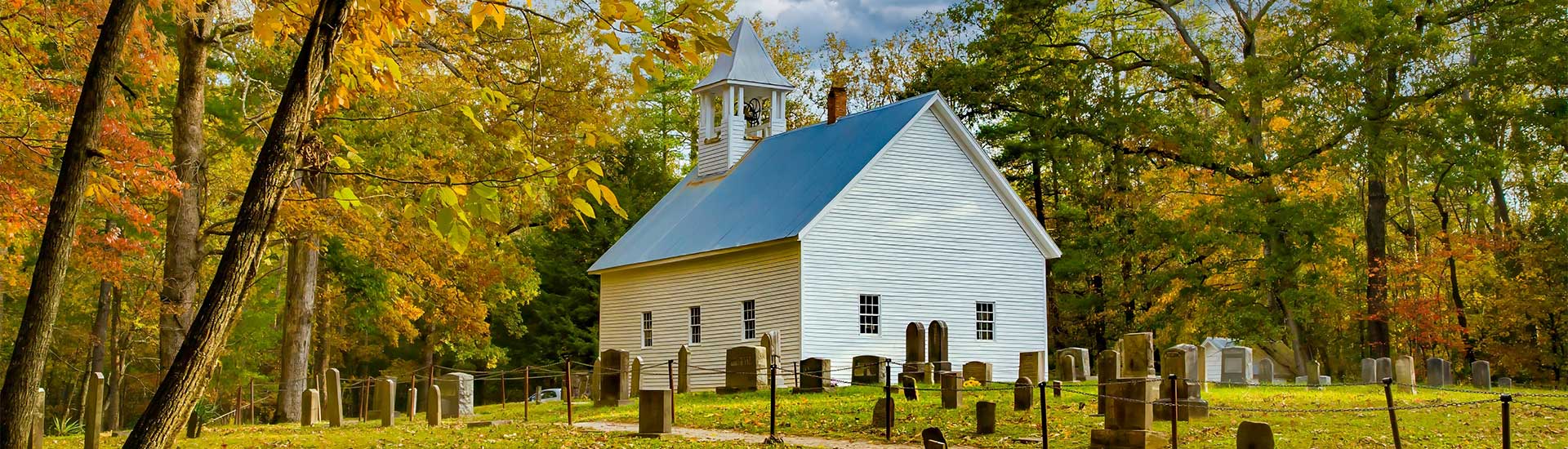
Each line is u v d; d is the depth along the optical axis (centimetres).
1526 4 4184
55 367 5384
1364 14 4241
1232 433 1994
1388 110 4309
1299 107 4612
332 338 5769
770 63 5103
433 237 3803
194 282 2508
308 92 743
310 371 6122
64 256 902
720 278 4203
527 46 3288
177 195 2145
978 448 1970
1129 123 4856
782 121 5128
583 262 6359
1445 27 4584
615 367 3106
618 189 6231
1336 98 4416
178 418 711
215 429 2511
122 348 4997
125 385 5672
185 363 714
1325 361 5528
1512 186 5894
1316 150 4612
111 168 1861
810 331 3756
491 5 729
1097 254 5175
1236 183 4822
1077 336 5634
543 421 2669
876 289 3903
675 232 4606
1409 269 5175
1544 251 4928
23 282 2948
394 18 789
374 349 6438
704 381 4238
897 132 3984
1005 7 5034
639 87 680
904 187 4006
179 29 2455
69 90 2031
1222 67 4847
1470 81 4266
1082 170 5281
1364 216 5788
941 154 4100
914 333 3372
